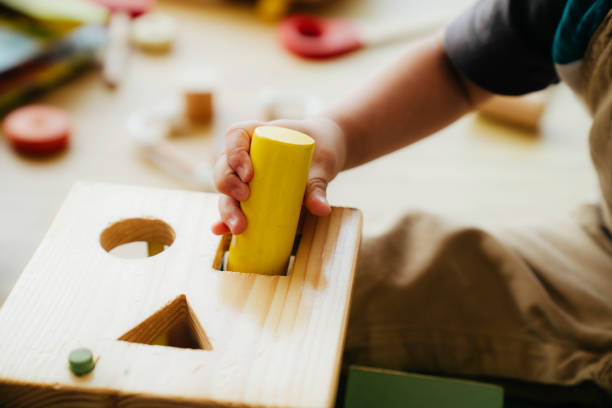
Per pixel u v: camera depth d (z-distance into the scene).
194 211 0.62
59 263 0.57
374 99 0.71
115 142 1.34
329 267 0.58
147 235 0.62
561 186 1.35
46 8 1.43
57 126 1.31
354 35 1.77
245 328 0.55
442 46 0.73
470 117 1.55
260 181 0.55
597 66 0.65
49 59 1.46
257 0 1.93
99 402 0.52
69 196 0.62
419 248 0.75
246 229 0.57
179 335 0.59
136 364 0.53
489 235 0.75
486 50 0.70
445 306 0.74
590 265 0.75
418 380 0.70
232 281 0.57
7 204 1.17
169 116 1.38
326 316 0.56
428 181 1.34
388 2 2.02
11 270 1.05
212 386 0.52
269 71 1.61
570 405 0.72
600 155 0.68
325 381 0.52
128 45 1.63
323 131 0.65
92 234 0.59
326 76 1.62
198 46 1.69
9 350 0.53
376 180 1.33
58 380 0.52
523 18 0.69
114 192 0.63
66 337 0.54
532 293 0.73
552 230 0.78
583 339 0.71
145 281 0.57
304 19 1.78
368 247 0.75
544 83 0.74
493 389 0.69
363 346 0.74
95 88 1.50
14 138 1.27
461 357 0.74
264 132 0.55
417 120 0.72
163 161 1.29
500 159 1.42
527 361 0.72
